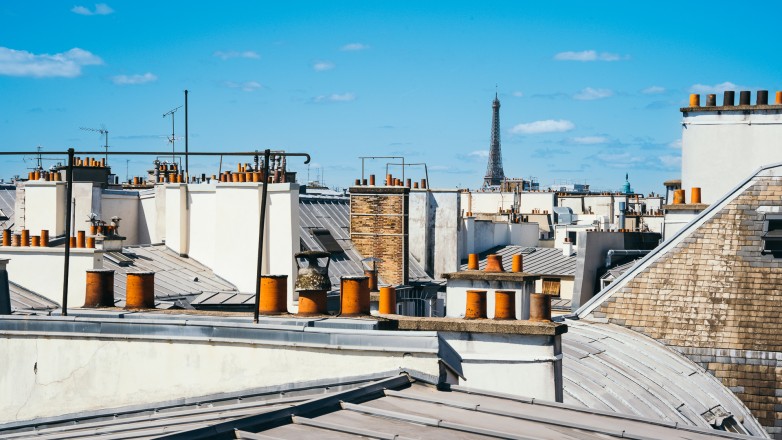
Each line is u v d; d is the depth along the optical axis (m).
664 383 35.16
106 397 22.62
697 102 53.19
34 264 46.88
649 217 105.31
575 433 18.61
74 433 18.59
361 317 22.98
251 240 52.03
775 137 51.72
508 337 24.98
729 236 40.72
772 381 37.81
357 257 61.69
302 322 22.22
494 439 17.25
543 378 24.66
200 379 21.88
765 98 52.31
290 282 51.06
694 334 39.12
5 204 71.94
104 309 25.06
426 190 70.50
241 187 52.25
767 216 40.59
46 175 71.62
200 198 54.38
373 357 20.73
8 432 20.83
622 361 35.78
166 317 23.12
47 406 23.09
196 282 51.56
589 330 38.94
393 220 61.81
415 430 17.31
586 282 56.16
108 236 50.59
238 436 16.14
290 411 17.48
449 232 70.12
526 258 79.81
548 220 122.31
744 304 39.34
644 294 40.53
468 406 19.36
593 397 31.44
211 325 21.91
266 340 21.36
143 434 16.91
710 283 40.03
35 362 23.30
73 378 22.97
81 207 59.53
